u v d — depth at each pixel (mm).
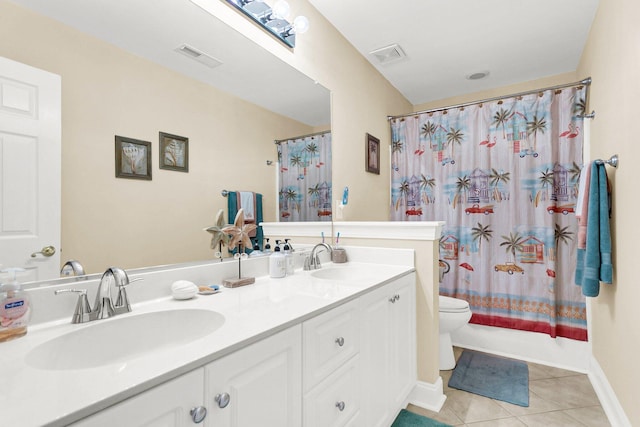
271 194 1766
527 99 2535
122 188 1124
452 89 3340
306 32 2035
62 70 980
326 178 2188
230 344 741
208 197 1424
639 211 1411
